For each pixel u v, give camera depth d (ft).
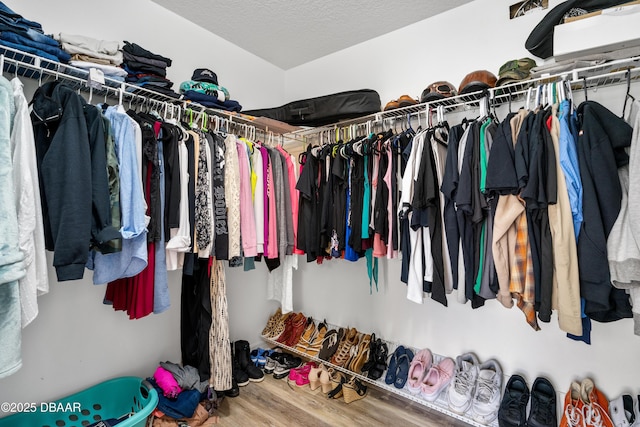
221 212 5.16
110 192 3.84
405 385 6.02
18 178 3.20
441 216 4.94
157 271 4.47
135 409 5.70
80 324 5.40
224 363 6.22
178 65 6.85
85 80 4.51
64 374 5.23
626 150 3.75
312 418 5.83
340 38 7.77
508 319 5.86
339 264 8.13
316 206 6.58
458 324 6.38
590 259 3.58
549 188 3.80
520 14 5.84
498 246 4.23
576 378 5.28
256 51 8.42
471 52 6.35
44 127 3.70
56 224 3.35
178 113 5.70
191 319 6.24
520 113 4.35
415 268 5.07
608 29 4.08
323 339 7.61
